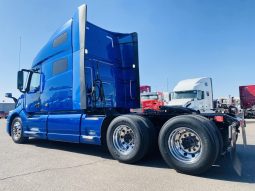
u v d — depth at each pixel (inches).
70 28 273.9
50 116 291.4
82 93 251.8
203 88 796.0
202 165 173.6
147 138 205.5
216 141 174.7
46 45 311.4
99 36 292.4
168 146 189.6
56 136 279.7
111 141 221.8
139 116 217.9
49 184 161.5
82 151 276.1
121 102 315.3
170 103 751.7
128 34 322.7
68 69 272.4
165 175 180.4
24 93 338.6
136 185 158.7
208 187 154.8
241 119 243.9
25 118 327.6
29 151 276.4
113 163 217.5
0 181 167.8
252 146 307.0
